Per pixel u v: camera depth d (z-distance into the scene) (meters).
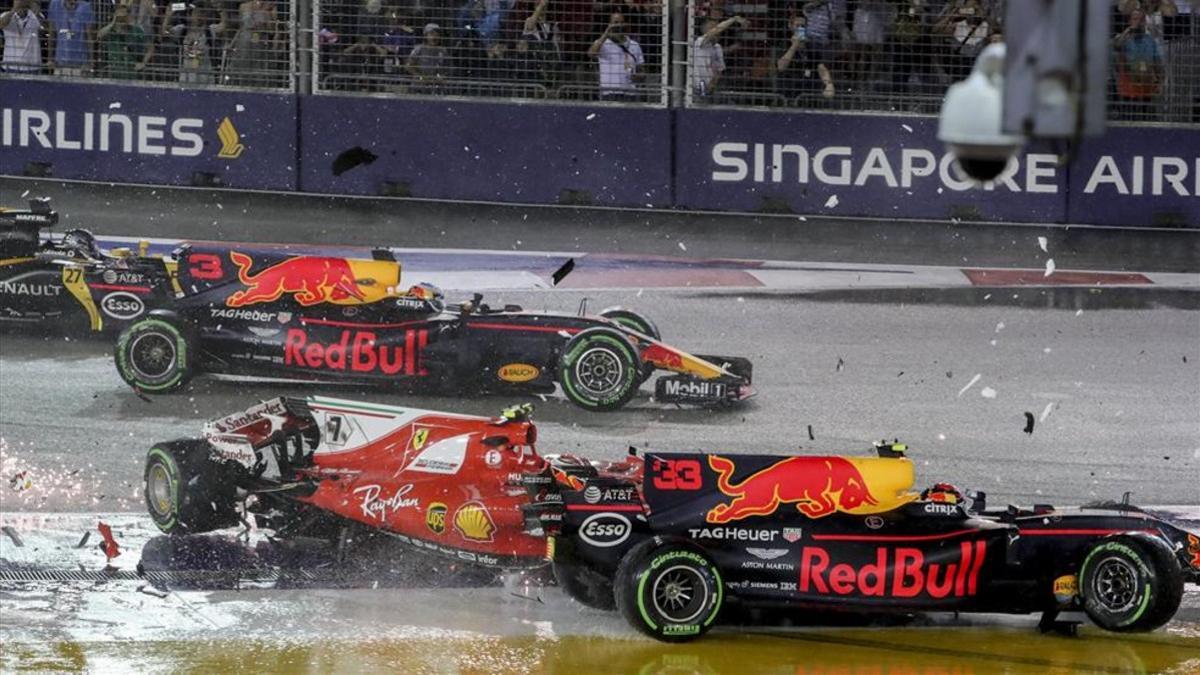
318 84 39.41
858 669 26.25
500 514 31.52
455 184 39.44
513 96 40.03
